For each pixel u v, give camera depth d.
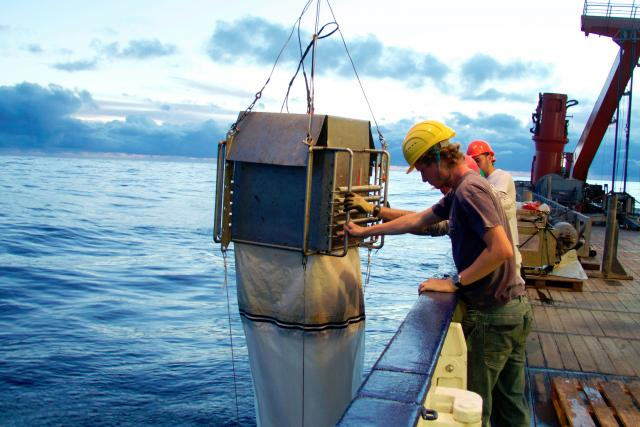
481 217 2.86
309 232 3.17
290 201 3.20
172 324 11.81
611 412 4.53
